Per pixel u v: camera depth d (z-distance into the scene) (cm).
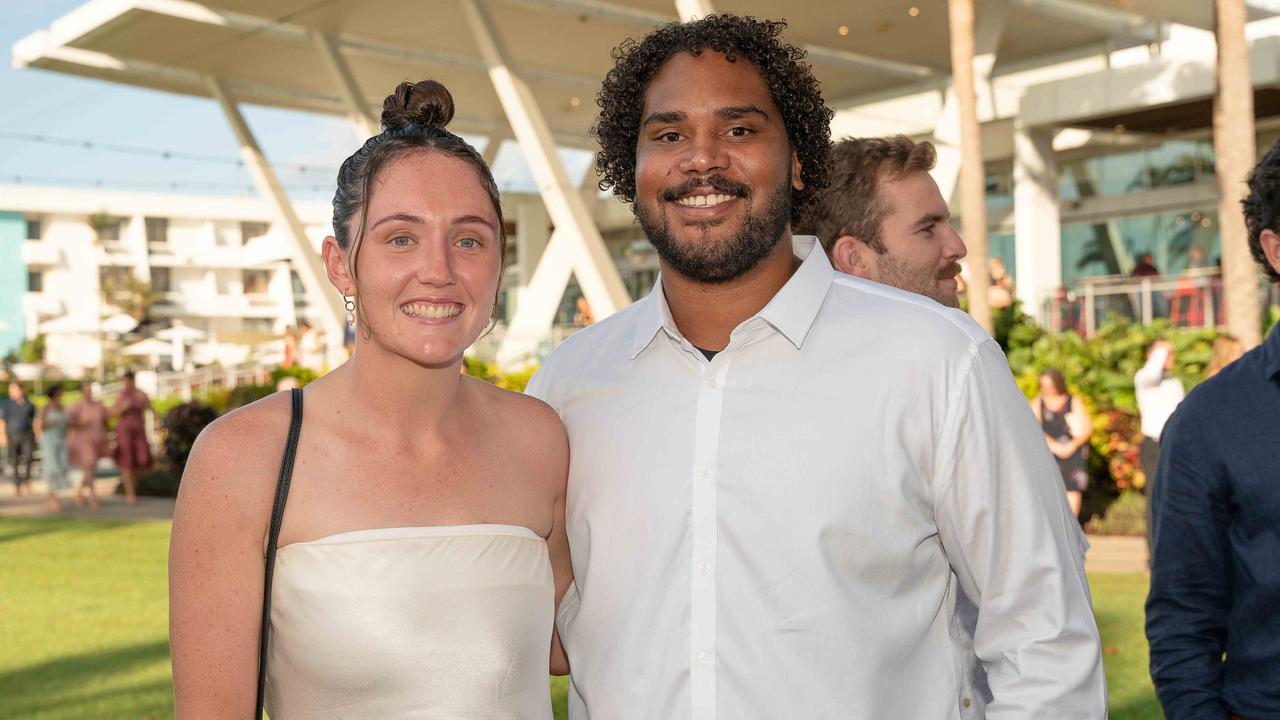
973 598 205
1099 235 2241
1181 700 227
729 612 198
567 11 2020
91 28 2192
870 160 272
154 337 4659
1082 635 195
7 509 1638
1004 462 199
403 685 189
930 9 2031
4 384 3406
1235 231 1248
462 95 2620
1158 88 1869
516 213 3047
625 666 205
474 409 212
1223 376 226
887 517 199
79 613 789
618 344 226
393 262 193
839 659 194
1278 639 214
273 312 6097
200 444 189
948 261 275
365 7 2069
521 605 201
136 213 5881
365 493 194
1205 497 223
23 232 5672
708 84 211
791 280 209
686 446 207
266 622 187
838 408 202
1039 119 2069
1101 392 1245
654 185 214
